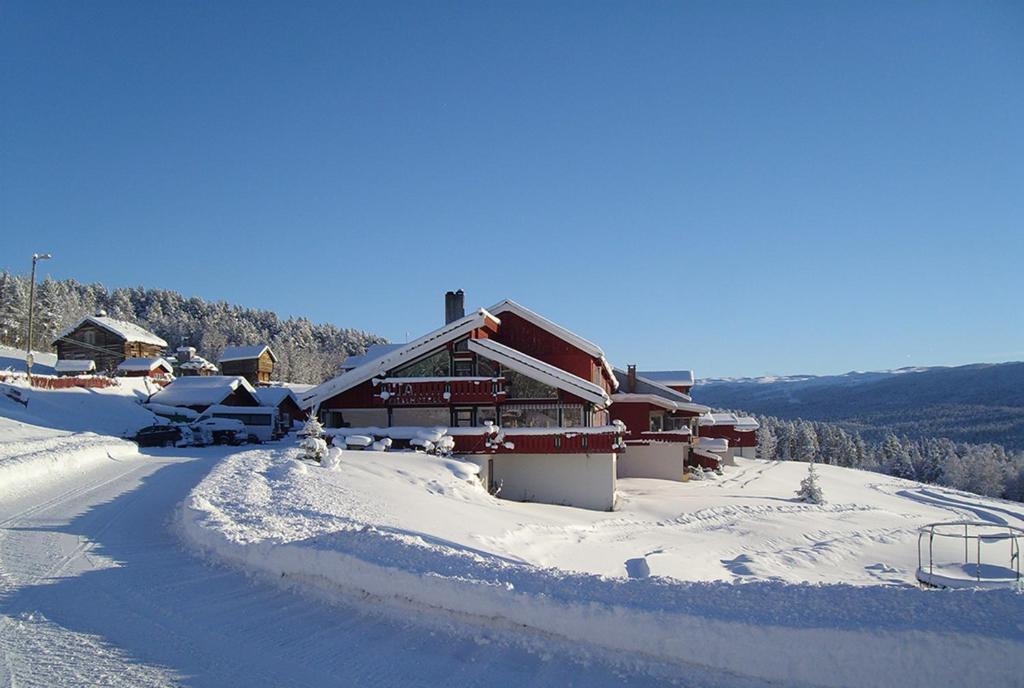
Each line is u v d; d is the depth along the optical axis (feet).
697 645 22.61
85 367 217.56
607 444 100.17
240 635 26.53
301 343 547.49
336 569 31.35
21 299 330.54
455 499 75.72
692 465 162.61
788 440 366.22
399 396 103.24
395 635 26.40
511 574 28.32
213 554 38.17
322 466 75.92
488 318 106.93
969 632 20.15
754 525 88.84
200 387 168.96
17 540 42.11
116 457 88.07
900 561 73.41
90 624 27.55
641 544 69.87
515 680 22.45
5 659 23.73
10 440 87.71
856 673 20.80
